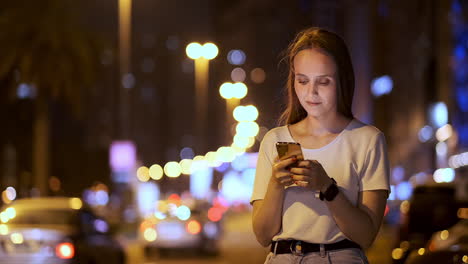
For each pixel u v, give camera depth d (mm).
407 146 53844
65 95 37188
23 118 41875
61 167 48688
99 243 15789
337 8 64875
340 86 4000
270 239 4059
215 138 125812
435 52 37469
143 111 142125
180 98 145500
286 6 89625
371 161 3957
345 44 4047
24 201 15930
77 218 15469
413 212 16078
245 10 114438
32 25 36406
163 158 142625
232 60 120062
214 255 27484
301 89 4008
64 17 36812
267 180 4141
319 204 3908
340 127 4023
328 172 3971
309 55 3963
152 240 26891
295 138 4086
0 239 14219
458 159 29281
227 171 80562
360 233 3807
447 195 16062
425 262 9852
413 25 51344
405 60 55531
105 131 52594
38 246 14188
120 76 41500
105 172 49781
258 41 110375
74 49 36469
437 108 35688
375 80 60406
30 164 43188
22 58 36344
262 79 107250
